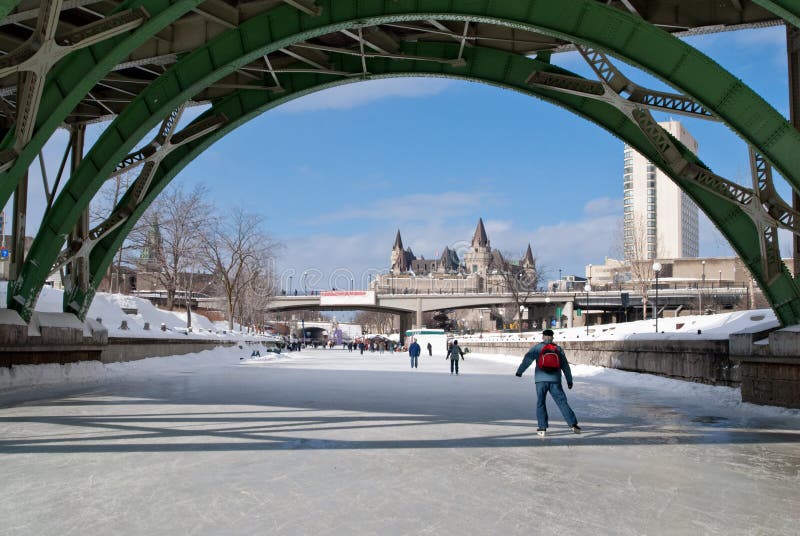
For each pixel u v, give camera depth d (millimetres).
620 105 17781
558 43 20906
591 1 15641
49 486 6145
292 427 10344
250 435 9438
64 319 22125
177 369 30453
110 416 11617
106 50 15727
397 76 22609
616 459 7730
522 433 9914
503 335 69812
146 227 51438
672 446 8766
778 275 15898
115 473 6746
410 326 154625
